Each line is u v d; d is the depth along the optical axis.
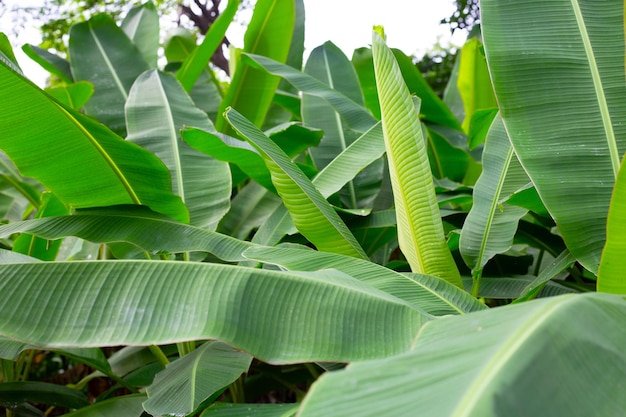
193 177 2.46
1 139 1.85
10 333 1.27
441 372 0.80
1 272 1.42
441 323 1.07
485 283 2.30
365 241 2.74
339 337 1.22
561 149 1.74
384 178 3.36
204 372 1.71
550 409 0.74
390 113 1.72
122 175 2.06
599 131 1.75
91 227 1.95
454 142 3.83
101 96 3.63
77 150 1.95
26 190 3.70
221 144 2.20
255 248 1.76
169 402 1.61
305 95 3.55
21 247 2.51
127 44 3.94
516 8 1.94
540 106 1.80
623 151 1.71
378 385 0.79
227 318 1.25
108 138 1.94
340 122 3.37
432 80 8.52
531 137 1.77
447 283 1.60
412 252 1.85
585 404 0.77
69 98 3.30
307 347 1.21
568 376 0.80
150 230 1.93
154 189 2.12
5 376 2.62
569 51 1.85
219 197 2.38
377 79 1.76
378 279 1.58
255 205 2.99
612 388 0.81
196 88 4.24
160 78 2.91
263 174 2.40
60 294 1.35
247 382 2.73
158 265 1.41
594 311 0.95
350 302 1.29
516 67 1.84
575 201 1.68
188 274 1.38
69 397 2.29
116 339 1.24
